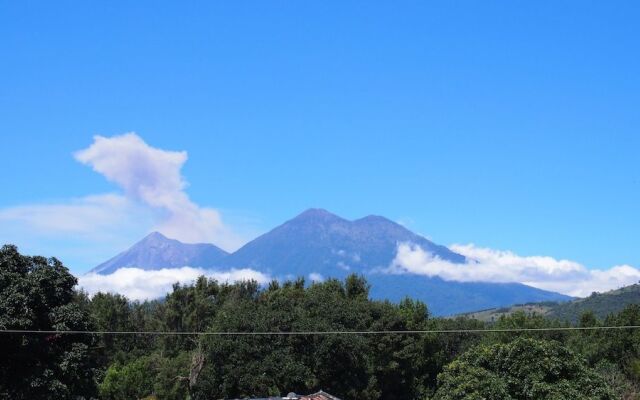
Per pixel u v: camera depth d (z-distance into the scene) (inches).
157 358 2556.6
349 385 2209.6
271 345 2116.1
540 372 1306.6
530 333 2802.7
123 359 2805.1
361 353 2244.1
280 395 2043.6
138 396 2335.1
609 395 1302.9
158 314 3218.5
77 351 1402.6
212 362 2110.0
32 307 1371.8
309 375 2100.1
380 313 2645.2
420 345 2792.8
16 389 1334.9
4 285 1375.5
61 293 1450.5
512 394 1318.9
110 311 2928.2
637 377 2359.7
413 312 2915.8
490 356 1387.8
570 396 1266.0
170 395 2313.0
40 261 1471.5
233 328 2101.4
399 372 2667.3
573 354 1349.7
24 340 1330.0
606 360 2507.4
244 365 2050.9
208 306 2888.8
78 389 1434.5
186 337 2842.0
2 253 1424.7
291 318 2197.3
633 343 2593.5
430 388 2869.1
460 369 1398.9
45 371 1344.7
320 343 2165.4
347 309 2463.1
